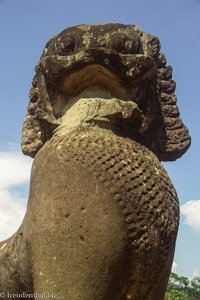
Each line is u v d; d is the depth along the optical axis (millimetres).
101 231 1611
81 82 1893
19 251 1844
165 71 2064
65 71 1844
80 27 1854
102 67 1828
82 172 1677
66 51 1838
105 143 1763
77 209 1630
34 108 2100
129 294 1687
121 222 1641
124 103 1851
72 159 1708
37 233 1667
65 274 1595
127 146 1792
